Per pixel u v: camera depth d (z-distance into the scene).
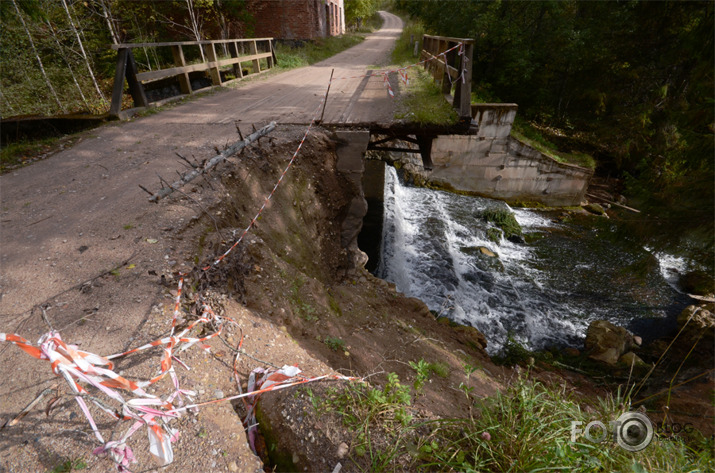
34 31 11.30
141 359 2.37
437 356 4.82
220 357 2.57
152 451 1.83
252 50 13.24
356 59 18.48
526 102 19.53
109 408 1.88
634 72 16.58
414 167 14.52
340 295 5.64
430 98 7.80
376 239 9.39
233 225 4.28
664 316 8.85
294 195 5.71
